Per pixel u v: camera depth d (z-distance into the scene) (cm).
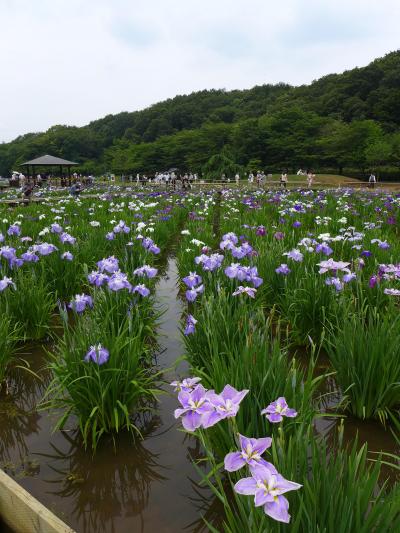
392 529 161
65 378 297
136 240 682
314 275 456
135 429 318
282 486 129
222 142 8862
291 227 911
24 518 213
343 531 158
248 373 245
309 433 195
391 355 307
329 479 172
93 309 420
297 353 436
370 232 805
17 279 491
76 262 575
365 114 8475
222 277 469
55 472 276
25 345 455
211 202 1644
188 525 234
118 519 239
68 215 1139
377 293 441
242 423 229
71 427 325
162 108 13350
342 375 333
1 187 3881
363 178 6875
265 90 13362
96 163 11856
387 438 303
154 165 9475
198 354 360
